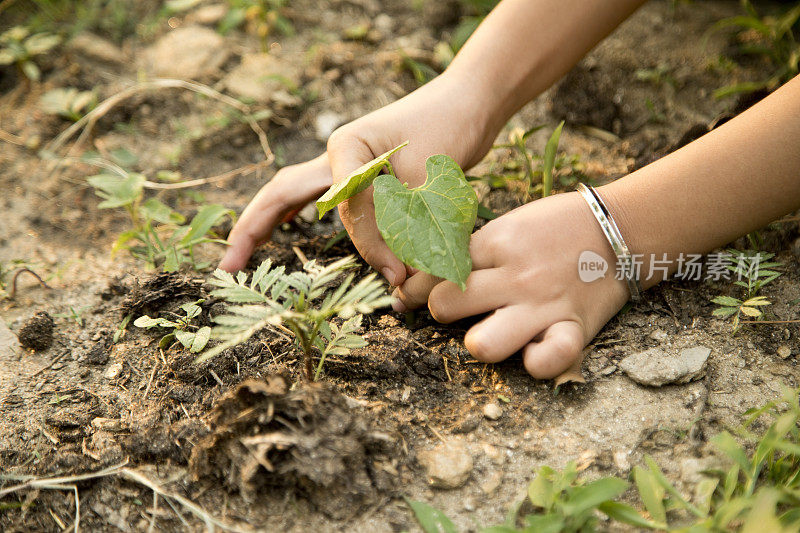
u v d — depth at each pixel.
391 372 0.52
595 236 0.52
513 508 0.48
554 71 0.58
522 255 0.51
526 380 0.53
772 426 0.48
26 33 0.75
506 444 0.50
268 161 0.68
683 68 0.70
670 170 0.52
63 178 0.67
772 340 0.54
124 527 0.49
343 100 0.71
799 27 0.73
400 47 0.74
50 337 0.56
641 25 0.74
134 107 0.71
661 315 0.55
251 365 0.53
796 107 0.50
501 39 0.57
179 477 0.50
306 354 0.50
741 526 0.47
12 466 0.50
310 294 0.49
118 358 0.55
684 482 0.49
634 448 0.50
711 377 0.53
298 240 0.61
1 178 0.66
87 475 0.50
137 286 0.56
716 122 0.61
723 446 0.47
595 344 0.54
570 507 0.46
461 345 0.54
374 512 0.48
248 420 0.48
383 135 0.54
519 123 0.69
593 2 0.56
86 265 0.61
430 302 0.52
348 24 0.77
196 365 0.53
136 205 0.63
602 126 0.68
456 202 0.49
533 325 0.51
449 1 0.76
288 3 0.79
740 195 0.51
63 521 0.49
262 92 0.71
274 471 0.48
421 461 0.50
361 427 0.48
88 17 0.77
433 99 0.56
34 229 0.63
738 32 0.73
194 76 0.73
